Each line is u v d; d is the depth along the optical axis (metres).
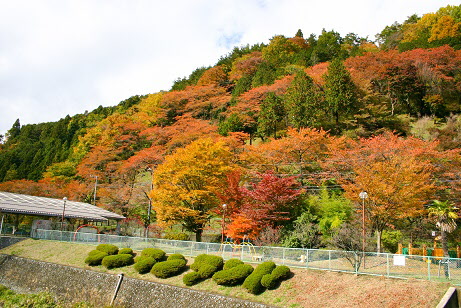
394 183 26.25
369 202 26.69
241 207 31.14
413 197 27.06
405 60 52.28
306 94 48.19
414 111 52.22
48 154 79.38
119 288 20.48
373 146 32.94
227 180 34.06
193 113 71.81
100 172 53.72
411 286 14.46
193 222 34.41
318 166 38.97
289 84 57.03
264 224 29.64
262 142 52.66
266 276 17.00
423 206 28.45
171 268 20.48
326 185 37.38
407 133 46.19
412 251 24.17
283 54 80.44
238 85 70.81
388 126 48.66
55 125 101.69
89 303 20.09
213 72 83.94
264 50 85.56
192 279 18.91
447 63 50.56
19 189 49.22
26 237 32.34
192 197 33.66
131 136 63.25
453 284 14.19
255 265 19.83
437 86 50.41
